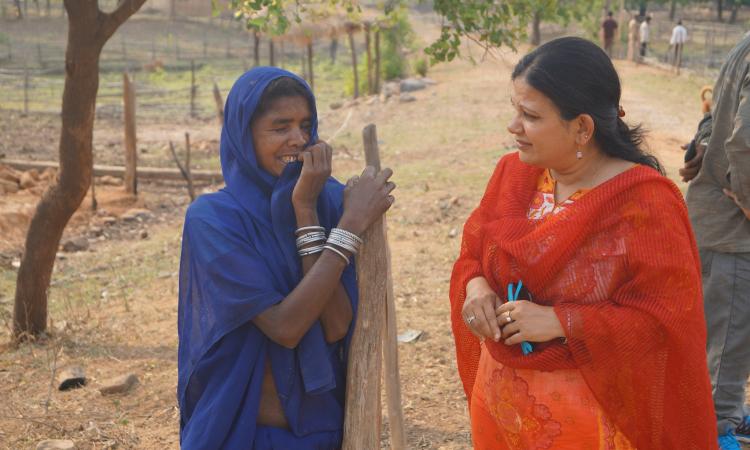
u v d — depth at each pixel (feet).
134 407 16.47
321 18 20.34
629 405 8.20
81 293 26.04
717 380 12.35
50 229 19.70
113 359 19.25
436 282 24.03
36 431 15.26
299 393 7.73
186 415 7.99
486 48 17.98
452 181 38.75
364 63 90.27
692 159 12.36
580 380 8.31
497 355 8.52
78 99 18.11
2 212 36.06
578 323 7.93
